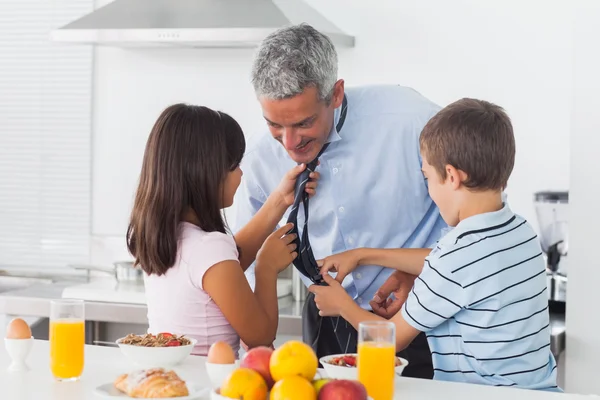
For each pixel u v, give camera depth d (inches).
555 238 113.4
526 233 69.3
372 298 87.9
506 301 66.7
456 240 67.5
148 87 144.8
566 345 97.3
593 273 95.7
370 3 131.8
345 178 84.0
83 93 148.6
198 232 73.4
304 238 84.1
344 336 87.0
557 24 122.8
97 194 149.1
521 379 67.6
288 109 69.9
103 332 125.5
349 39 131.2
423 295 68.0
